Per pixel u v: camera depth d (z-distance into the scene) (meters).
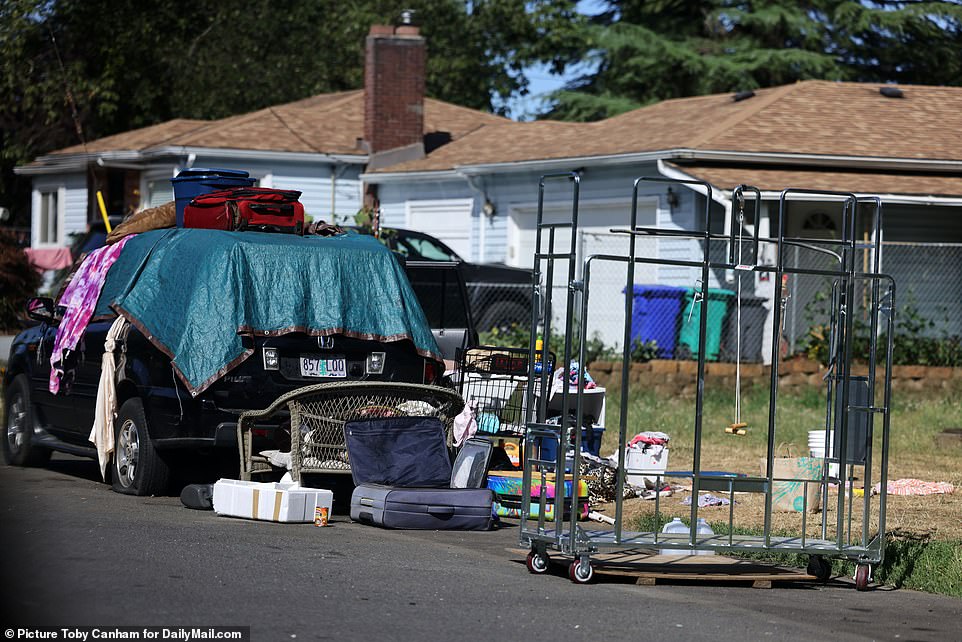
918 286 79.00
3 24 133.50
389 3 157.62
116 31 140.50
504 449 40.53
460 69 159.75
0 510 33.72
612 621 24.06
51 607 22.34
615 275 79.56
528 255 88.69
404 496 34.03
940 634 24.80
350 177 103.62
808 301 76.44
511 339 71.12
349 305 37.78
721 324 72.88
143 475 37.28
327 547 30.22
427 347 38.72
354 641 21.27
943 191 74.00
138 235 40.38
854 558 30.05
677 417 61.06
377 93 101.00
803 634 24.00
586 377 43.75
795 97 85.62
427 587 26.16
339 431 36.41
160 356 36.72
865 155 76.94
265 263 37.00
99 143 116.62
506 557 30.78
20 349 45.06
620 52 144.25
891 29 143.38
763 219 74.50
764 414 63.19
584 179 83.62
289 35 153.75
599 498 40.88
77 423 41.31
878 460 51.97
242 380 36.19
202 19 149.38
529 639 22.17
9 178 146.25
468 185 93.31
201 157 100.56
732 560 31.80
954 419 63.31
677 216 76.69
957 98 89.00
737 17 142.38
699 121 83.62
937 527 37.38
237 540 30.31
